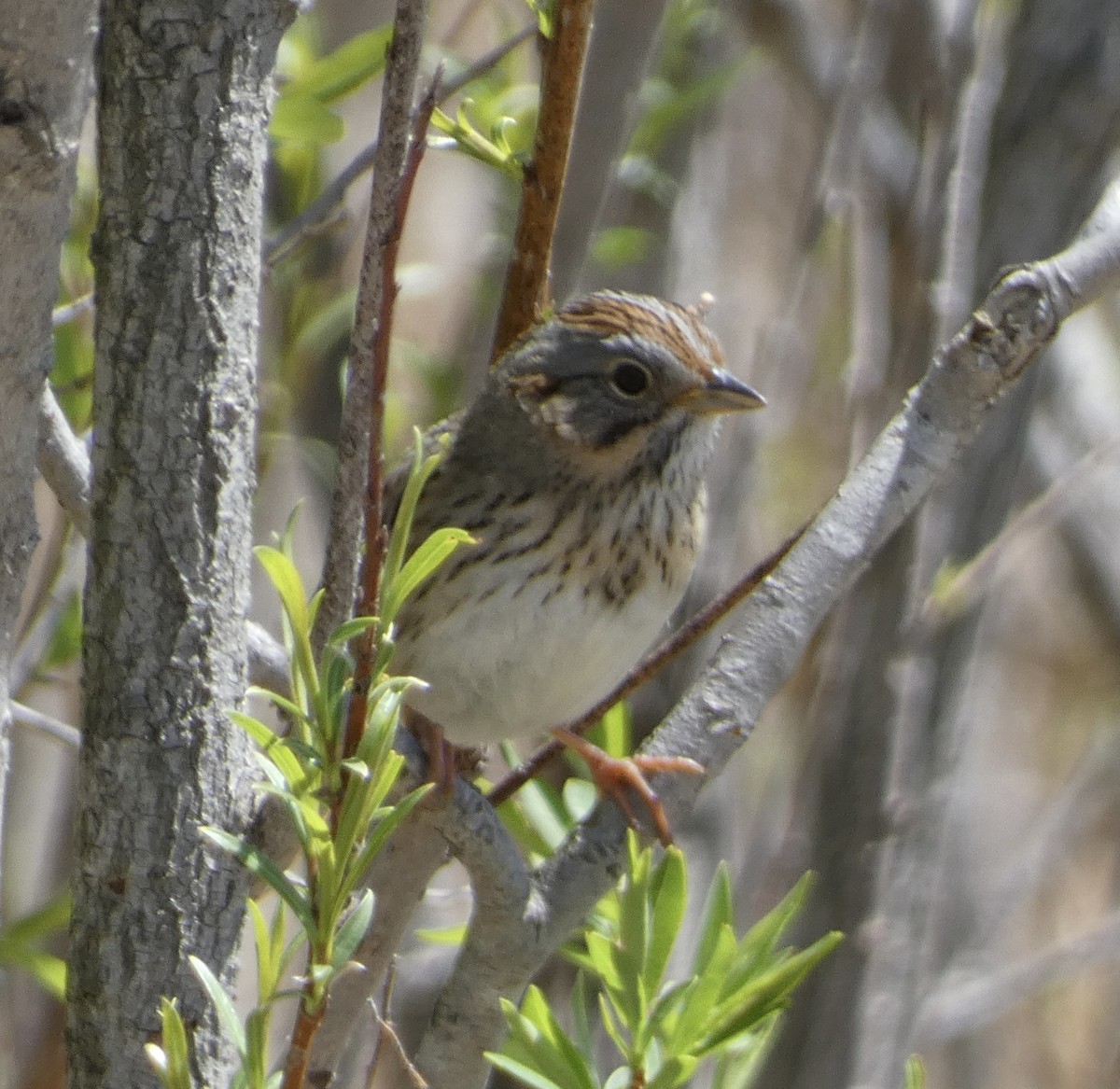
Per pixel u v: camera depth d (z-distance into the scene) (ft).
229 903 20.38
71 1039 20.51
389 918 23.56
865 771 37.68
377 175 18.43
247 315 20.29
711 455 34.14
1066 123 38.06
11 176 17.62
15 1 17.08
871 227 41.65
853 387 38.55
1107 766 53.83
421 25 18.13
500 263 41.16
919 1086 19.85
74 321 33.45
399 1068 36.83
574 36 26.03
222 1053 20.30
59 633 33.42
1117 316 57.26
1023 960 51.85
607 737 30.35
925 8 41.29
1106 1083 58.95
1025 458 46.70
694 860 41.98
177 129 19.69
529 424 31.40
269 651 26.66
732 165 63.67
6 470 18.81
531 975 22.49
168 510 20.02
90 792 20.31
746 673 24.07
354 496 19.17
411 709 26.17
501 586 30.71
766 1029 22.40
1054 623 69.26
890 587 37.24
